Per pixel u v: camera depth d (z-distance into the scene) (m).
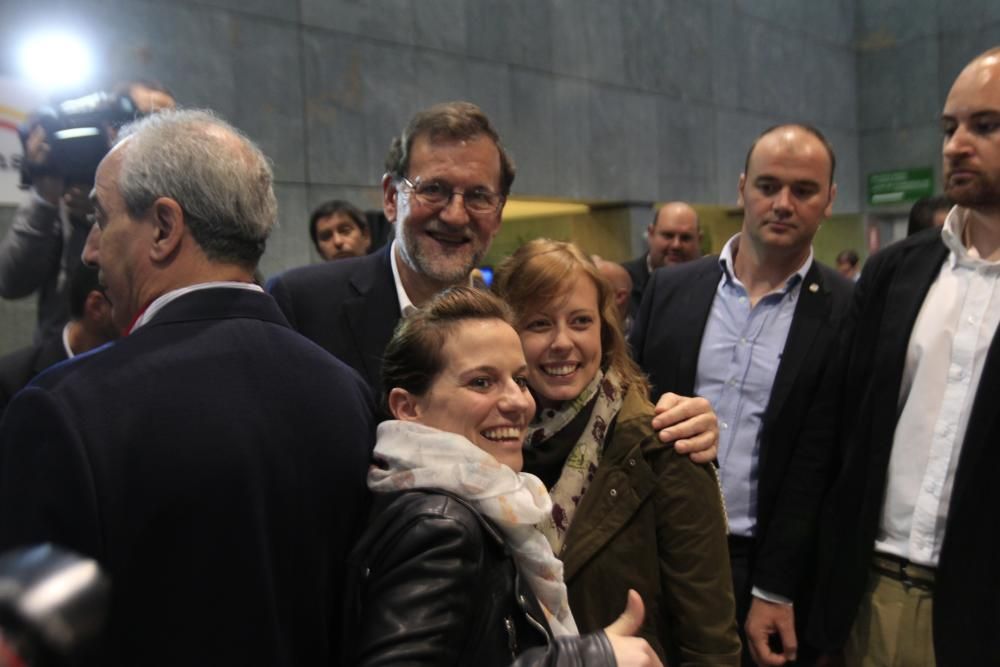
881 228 13.90
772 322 2.39
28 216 2.22
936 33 12.47
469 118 1.83
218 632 0.93
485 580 1.06
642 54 9.77
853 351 2.09
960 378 1.82
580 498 1.61
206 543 0.93
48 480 0.87
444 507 1.05
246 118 6.11
